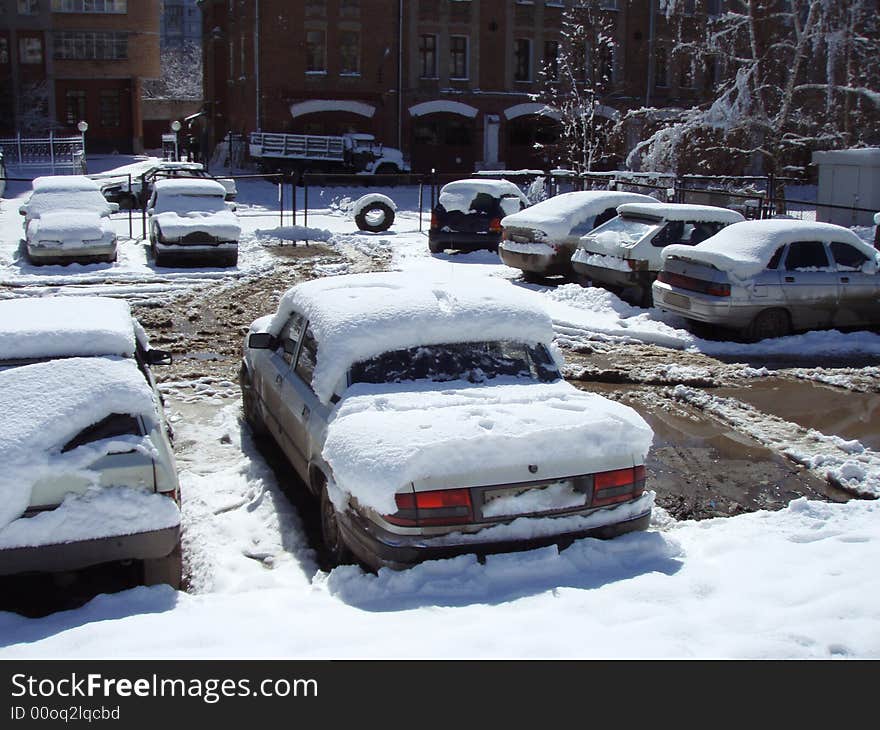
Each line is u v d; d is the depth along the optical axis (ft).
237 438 25.98
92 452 15.26
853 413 30.04
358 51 156.15
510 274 57.77
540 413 17.80
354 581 15.89
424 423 17.02
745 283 39.14
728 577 15.81
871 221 71.82
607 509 16.99
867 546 17.66
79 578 16.46
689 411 30.27
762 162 129.39
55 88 181.98
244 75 160.25
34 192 62.49
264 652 12.73
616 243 47.52
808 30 97.55
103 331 18.67
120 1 180.86
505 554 16.06
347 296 21.34
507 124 164.76
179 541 16.08
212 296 49.75
